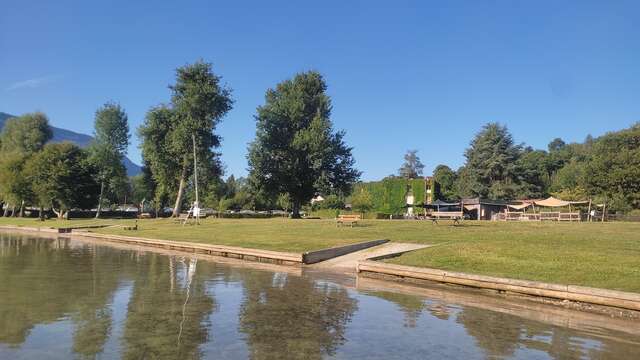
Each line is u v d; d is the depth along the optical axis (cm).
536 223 3938
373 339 998
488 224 3822
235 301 1390
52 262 2381
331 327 1095
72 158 8469
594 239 2336
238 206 10438
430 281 1759
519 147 9812
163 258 2644
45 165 8031
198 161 6638
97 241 4100
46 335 995
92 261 2444
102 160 8106
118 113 8231
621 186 6956
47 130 9781
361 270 2011
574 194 7550
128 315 1187
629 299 1252
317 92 7188
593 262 1669
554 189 10181
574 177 9731
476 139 9969
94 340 959
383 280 1870
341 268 2227
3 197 8431
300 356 875
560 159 12456
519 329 1101
